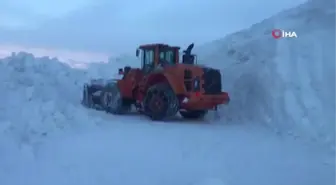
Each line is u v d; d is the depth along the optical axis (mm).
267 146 7996
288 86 10289
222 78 13117
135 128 9188
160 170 6082
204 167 6371
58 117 8094
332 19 13297
